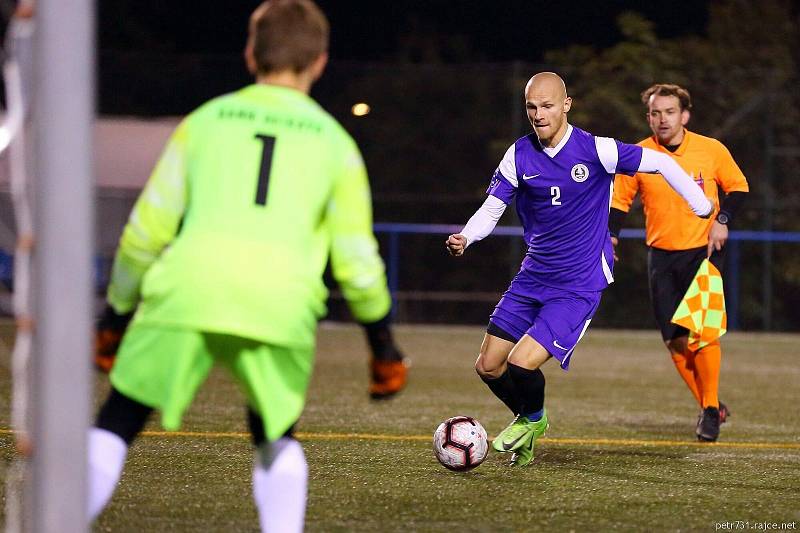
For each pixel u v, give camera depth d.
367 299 9.23
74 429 8.17
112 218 46.94
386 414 22.69
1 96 37.94
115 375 9.20
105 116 50.69
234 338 9.05
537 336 16.30
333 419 21.67
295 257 9.09
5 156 39.38
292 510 9.80
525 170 16.61
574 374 32.19
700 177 20.50
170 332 8.99
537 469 16.33
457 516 12.95
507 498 14.04
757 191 50.69
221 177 9.13
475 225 16.88
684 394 27.84
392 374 9.48
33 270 8.23
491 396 26.50
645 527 12.58
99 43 61.16
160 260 9.21
